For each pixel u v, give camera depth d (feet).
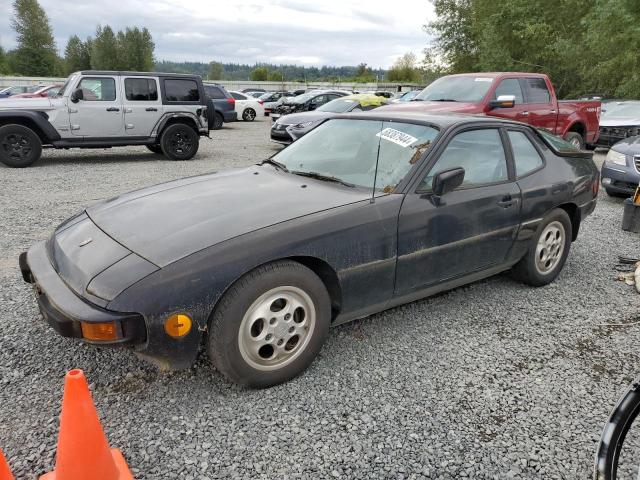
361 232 9.41
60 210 21.34
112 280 7.67
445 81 31.58
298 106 65.51
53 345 10.16
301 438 7.77
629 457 7.48
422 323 11.73
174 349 7.78
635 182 24.47
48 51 213.87
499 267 12.69
